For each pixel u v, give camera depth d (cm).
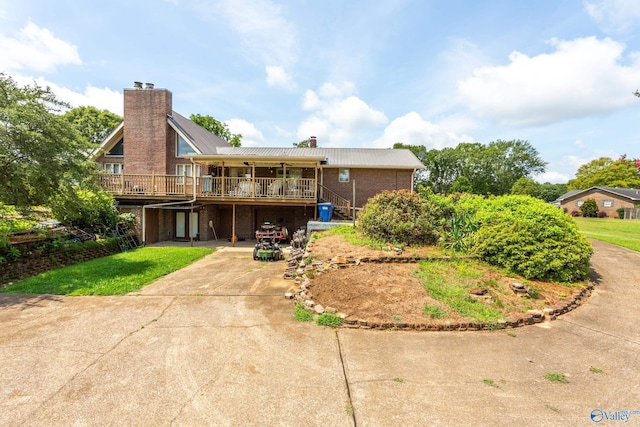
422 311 505
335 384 325
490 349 407
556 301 568
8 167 775
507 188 4419
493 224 754
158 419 270
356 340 432
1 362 368
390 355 389
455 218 829
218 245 1508
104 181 1512
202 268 947
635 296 624
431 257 720
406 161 1806
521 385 324
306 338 439
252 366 361
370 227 892
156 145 1742
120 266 928
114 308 567
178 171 1775
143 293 664
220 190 1611
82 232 1148
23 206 835
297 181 1611
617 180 4128
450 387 320
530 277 656
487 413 278
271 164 1634
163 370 352
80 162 869
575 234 726
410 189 1784
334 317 495
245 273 871
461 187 3691
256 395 305
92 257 1084
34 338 437
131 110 1753
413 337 442
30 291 667
